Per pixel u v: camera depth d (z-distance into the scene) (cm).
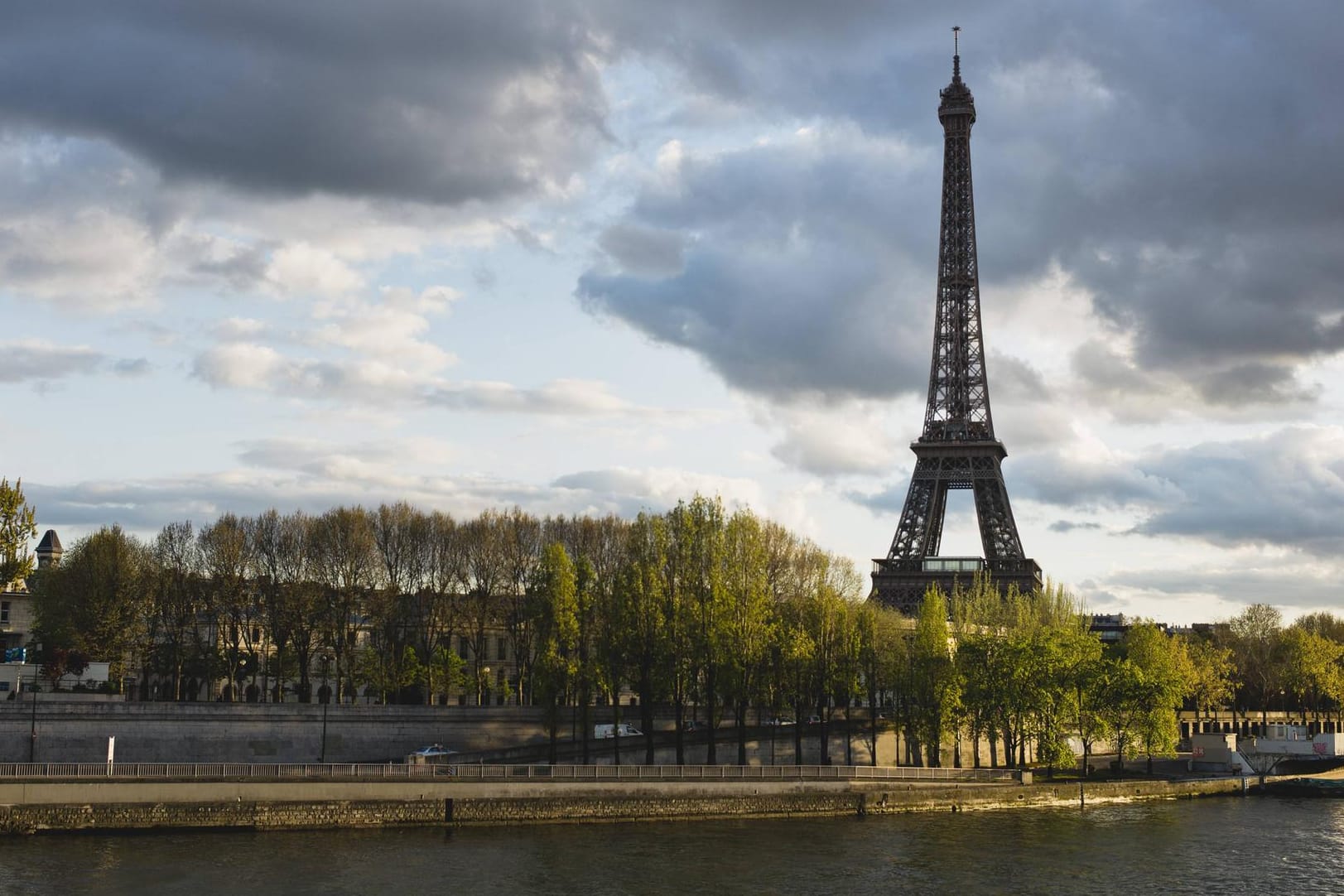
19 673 19188
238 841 12331
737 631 17250
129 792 12519
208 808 12675
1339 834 14800
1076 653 18788
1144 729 18550
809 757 18975
